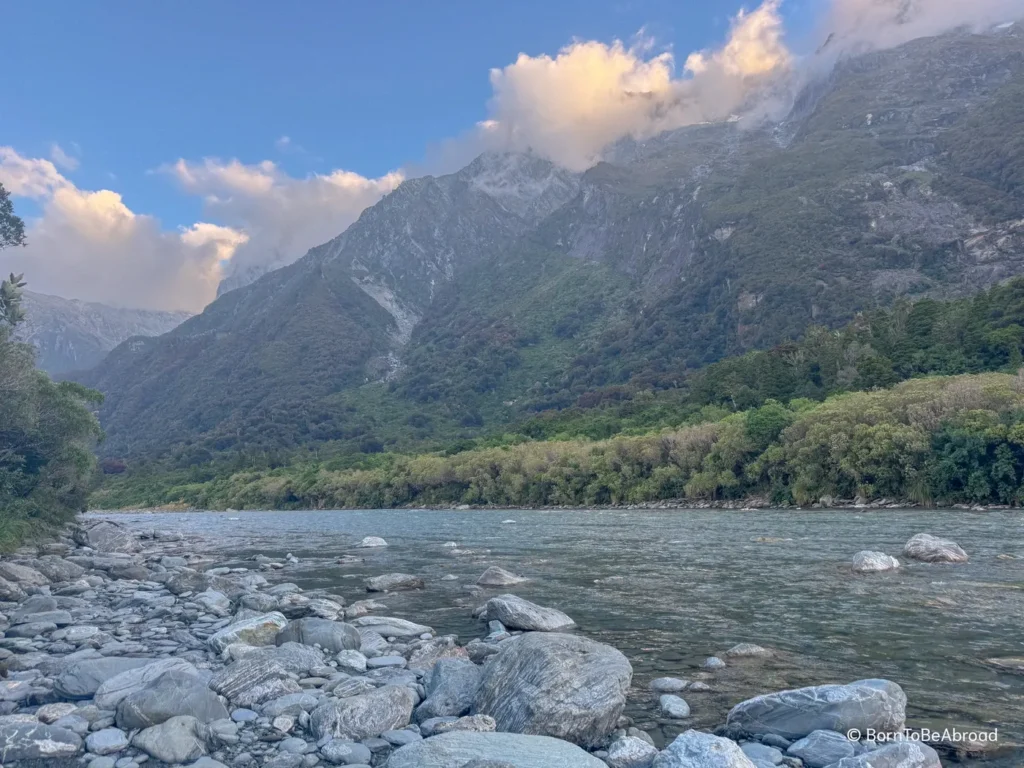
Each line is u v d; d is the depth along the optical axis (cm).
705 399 11706
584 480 9469
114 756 953
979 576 2306
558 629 1756
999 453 5662
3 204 3581
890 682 1107
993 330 8881
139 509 16212
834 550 3189
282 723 1088
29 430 4025
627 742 973
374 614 2083
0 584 2319
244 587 2562
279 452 19562
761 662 1417
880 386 8725
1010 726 1037
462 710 1143
